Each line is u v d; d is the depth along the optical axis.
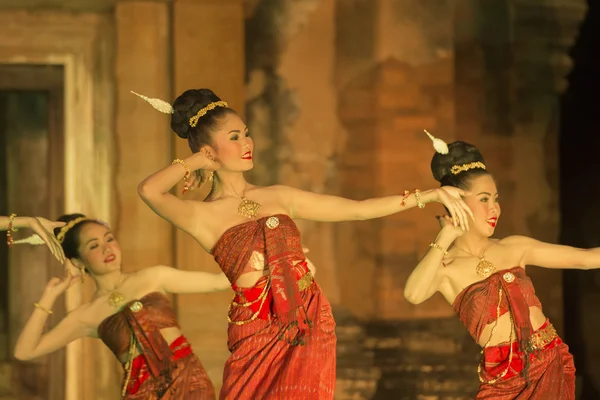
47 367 27.66
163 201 9.84
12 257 29.47
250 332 9.79
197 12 20.80
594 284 23.27
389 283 21.72
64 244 14.60
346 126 22.14
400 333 21.22
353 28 22.19
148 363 13.88
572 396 12.20
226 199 10.35
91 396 20.78
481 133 23.03
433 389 20.25
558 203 23.25
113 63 21.02
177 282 14.62
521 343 11.91
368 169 21.97
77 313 14.39
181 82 20.70
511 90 23.17
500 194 23.06
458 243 12.70
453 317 21.84
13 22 20.73
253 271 9.87
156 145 20.58
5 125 29.81
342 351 20.81
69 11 20.92
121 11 20.62
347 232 22.05
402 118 22.08
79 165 21.12
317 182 22.05
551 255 12.59
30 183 29.94
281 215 10.09
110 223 20.98
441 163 12.60
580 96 23.59
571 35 23.31
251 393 9.53
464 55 23.05
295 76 22.06
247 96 21.92
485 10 23.17
